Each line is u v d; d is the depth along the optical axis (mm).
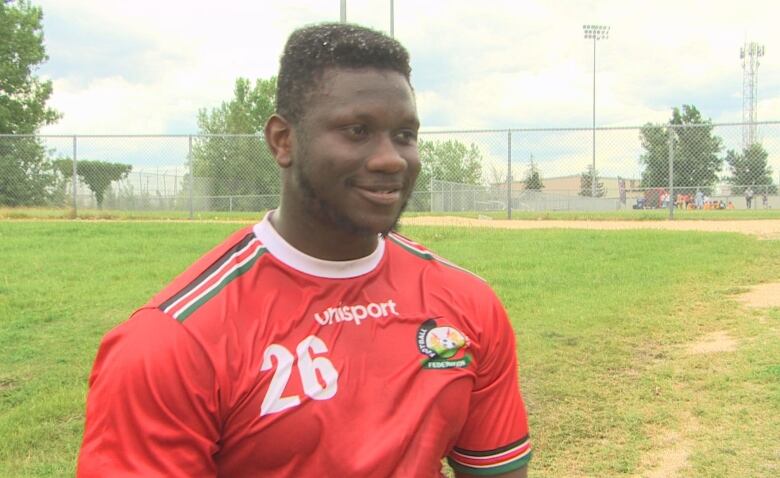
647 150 16156
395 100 1343
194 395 1286
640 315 6227
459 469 1659
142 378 1276
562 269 8328
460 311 1533
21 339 5816
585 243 10320
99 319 6406
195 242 10852
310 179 1352
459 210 20484
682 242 10211
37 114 34531
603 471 3578
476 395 1587
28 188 17406
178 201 19172
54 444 3916
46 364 5234
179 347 1294
